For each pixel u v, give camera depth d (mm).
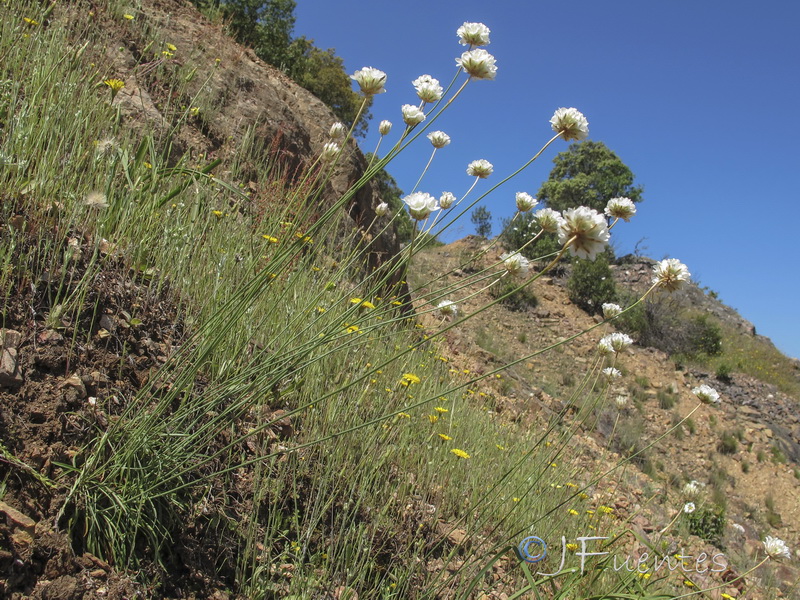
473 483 3350
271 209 4398
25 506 1785
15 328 2234
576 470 4211
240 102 6977
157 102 5484
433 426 3551
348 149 7969
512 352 14531
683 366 18500
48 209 2652
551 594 2842
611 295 19500
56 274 2496
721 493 10789
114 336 2514
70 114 3369
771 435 15531
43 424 2025
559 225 1794
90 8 5953
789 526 10984
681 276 1986
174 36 7273
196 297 3150
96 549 1847
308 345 2227
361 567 2326
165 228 3123
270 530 2312
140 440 2025
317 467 2697
